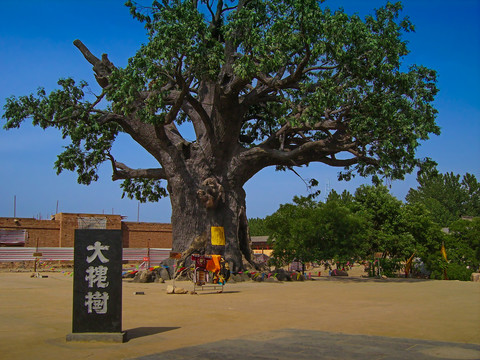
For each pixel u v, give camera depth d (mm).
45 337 7746
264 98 23078
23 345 7098
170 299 13703
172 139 25062
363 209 36969
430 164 21172
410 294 15352
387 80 20078
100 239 7762
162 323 9336
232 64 20922
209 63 19391
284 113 21484
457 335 7879
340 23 18531
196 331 8406
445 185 75812
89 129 24328
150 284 19859
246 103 22906
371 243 35062
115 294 7609
